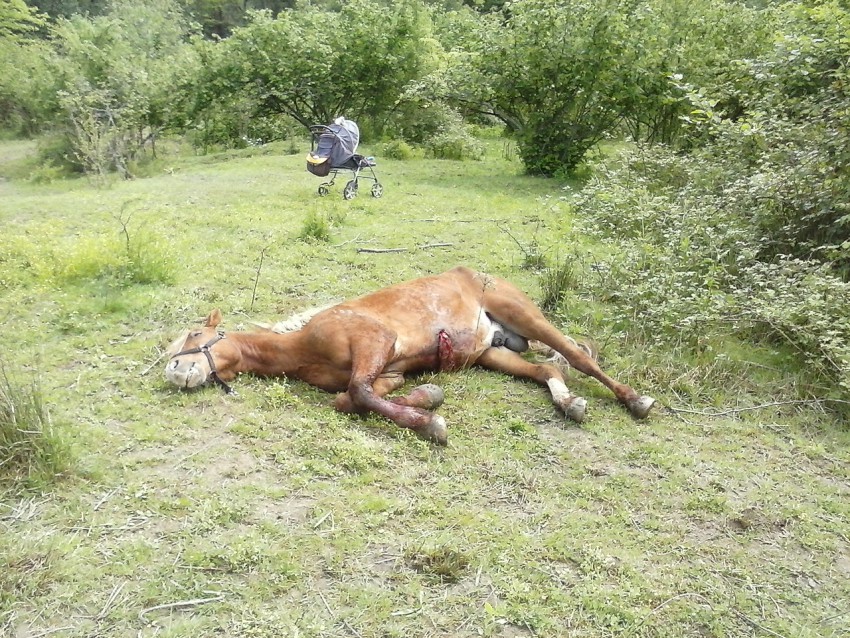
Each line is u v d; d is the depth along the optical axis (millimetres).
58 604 2990
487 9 33938
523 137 14773
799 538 3740
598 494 4004
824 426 4902
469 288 5438
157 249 7344
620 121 15336
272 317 6332
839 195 6805
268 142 21641
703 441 4688
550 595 3191
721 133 8867
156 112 20203
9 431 3783
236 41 20641
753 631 3109
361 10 20562
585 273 7148
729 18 14516
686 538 3697
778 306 5625
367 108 21359
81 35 23125
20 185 17203
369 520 3615
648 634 3053
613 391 5105
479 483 4031
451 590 3203
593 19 13523
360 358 4633
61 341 5691
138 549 3322
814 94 8266
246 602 3059
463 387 5145
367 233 9250
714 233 7070
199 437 4328
